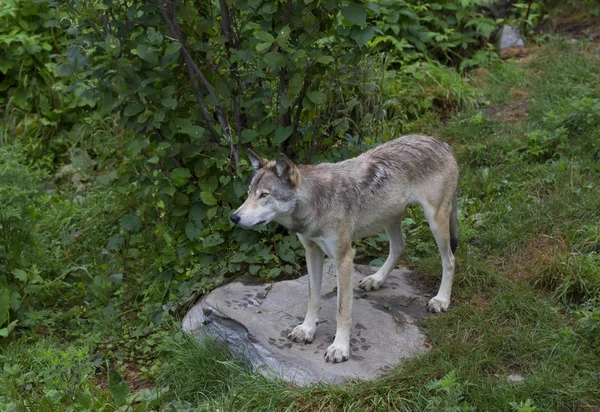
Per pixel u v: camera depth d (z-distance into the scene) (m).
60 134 8.51
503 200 6.34
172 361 4.93
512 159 6.85
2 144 8.13
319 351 4.63
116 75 5.41
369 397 4.18
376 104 7.14
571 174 6.40
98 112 8.18
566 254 5.38
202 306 5.16
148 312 5.55
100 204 7.04
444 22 9.33
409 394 4.22
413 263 5.74
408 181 4.86
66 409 4.38
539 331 4.75
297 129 5.74
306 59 5.14
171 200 5.70
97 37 5.54
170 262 5.82
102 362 5.16
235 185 5.45
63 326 5.67
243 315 4.93
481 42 9.50
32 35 8.79
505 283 5.28
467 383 4.22
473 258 5.58
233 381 4.63
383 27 8.77
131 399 4.47
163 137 5.66
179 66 5.64
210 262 5.67
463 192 6.61
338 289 4.56
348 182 4.59
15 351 5.16
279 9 5.27
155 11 5.40
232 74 5.55
